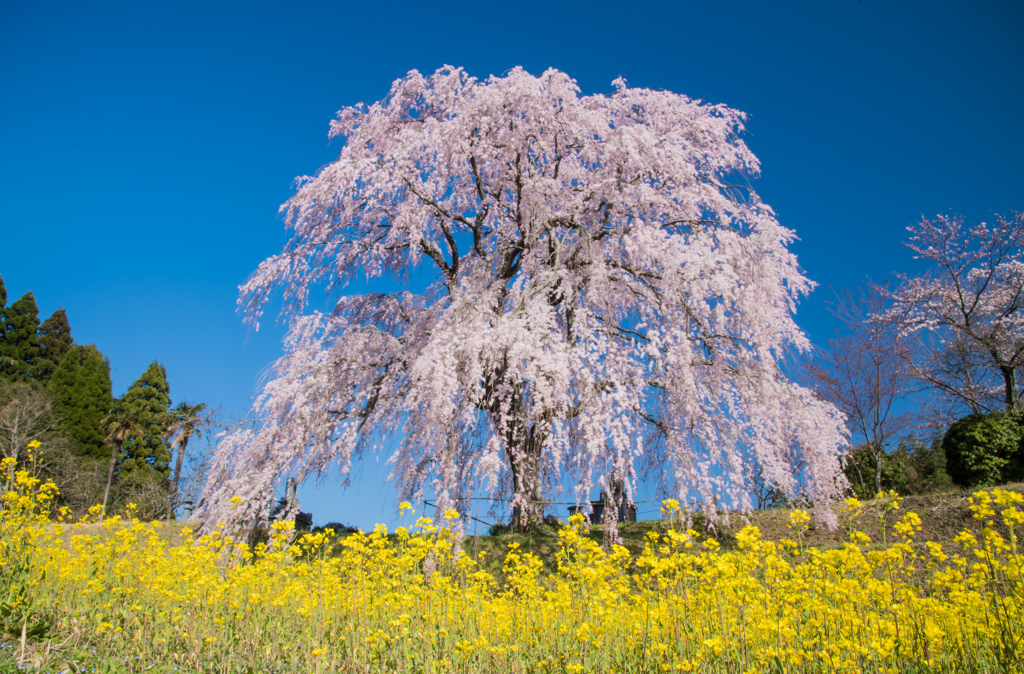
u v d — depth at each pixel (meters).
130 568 5.56
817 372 16.78
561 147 12.16
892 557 3.79
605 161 10.98
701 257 9.82
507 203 12.61
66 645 3.91
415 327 11.63
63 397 29.58
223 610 4.66
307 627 4.36
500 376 9.66
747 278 9.88
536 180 11.33
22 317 33.41
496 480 8.17
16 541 4.65
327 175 10.20
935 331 17.70
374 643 3.88
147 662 3.83
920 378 17.08
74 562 5.36
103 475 26.19
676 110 12.03
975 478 11.48
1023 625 3.08
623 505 9.75
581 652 3.61
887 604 3.44
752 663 3.00
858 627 3.20
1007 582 3.42
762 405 9.80
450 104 12.10
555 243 11.59
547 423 9.25
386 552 4.36
